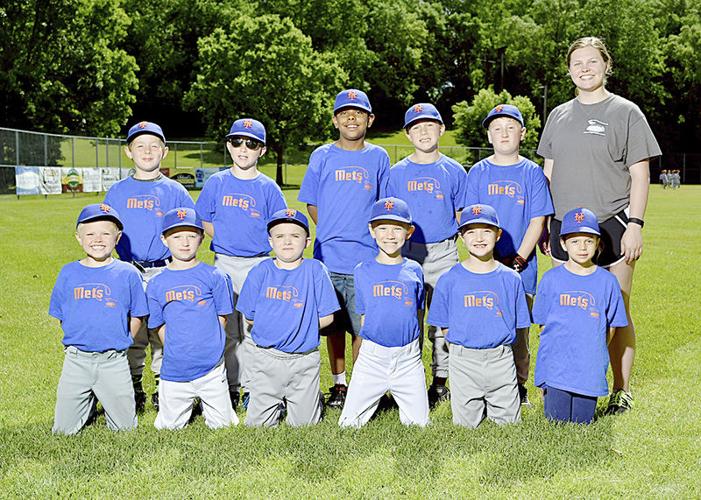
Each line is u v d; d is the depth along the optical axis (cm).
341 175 523
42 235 1547
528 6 7769
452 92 8306
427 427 453
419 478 366
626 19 6222
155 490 355
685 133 6838
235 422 471
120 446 414
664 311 812
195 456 396
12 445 412
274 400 467
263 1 6381
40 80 3856
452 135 6956
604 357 454
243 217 526
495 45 7488
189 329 461
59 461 390
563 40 6494
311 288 468
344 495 349
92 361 450
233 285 533
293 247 467
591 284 460
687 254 1321
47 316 770
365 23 6812
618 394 487
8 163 3112
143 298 473
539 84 6769
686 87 6656
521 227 514
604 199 493
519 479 363
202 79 5041
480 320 457
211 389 467
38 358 610
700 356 622
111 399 453
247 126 527
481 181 523
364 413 470
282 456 400
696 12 6806
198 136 7300
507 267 477
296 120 4950
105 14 4066
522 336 521
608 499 341
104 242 463
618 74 6328
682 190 4694
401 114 7969
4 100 3828
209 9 6769
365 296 470
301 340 460
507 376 461
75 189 3475
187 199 548
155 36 6650
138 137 527
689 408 477
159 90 6775
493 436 426
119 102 4228
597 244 469
